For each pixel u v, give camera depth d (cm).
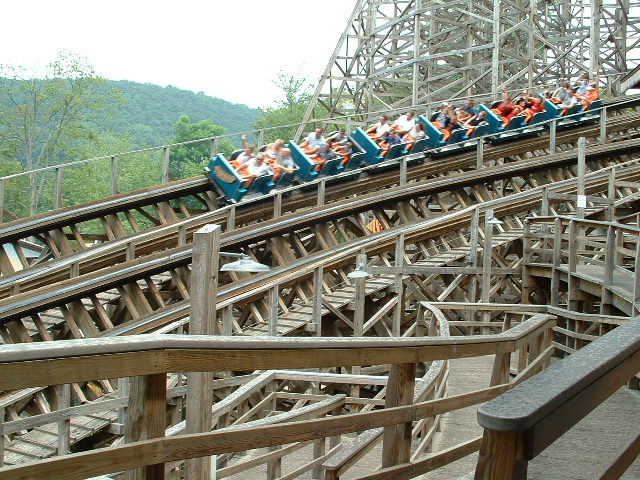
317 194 2142
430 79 3547
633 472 468
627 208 2206
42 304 1445
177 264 1656
